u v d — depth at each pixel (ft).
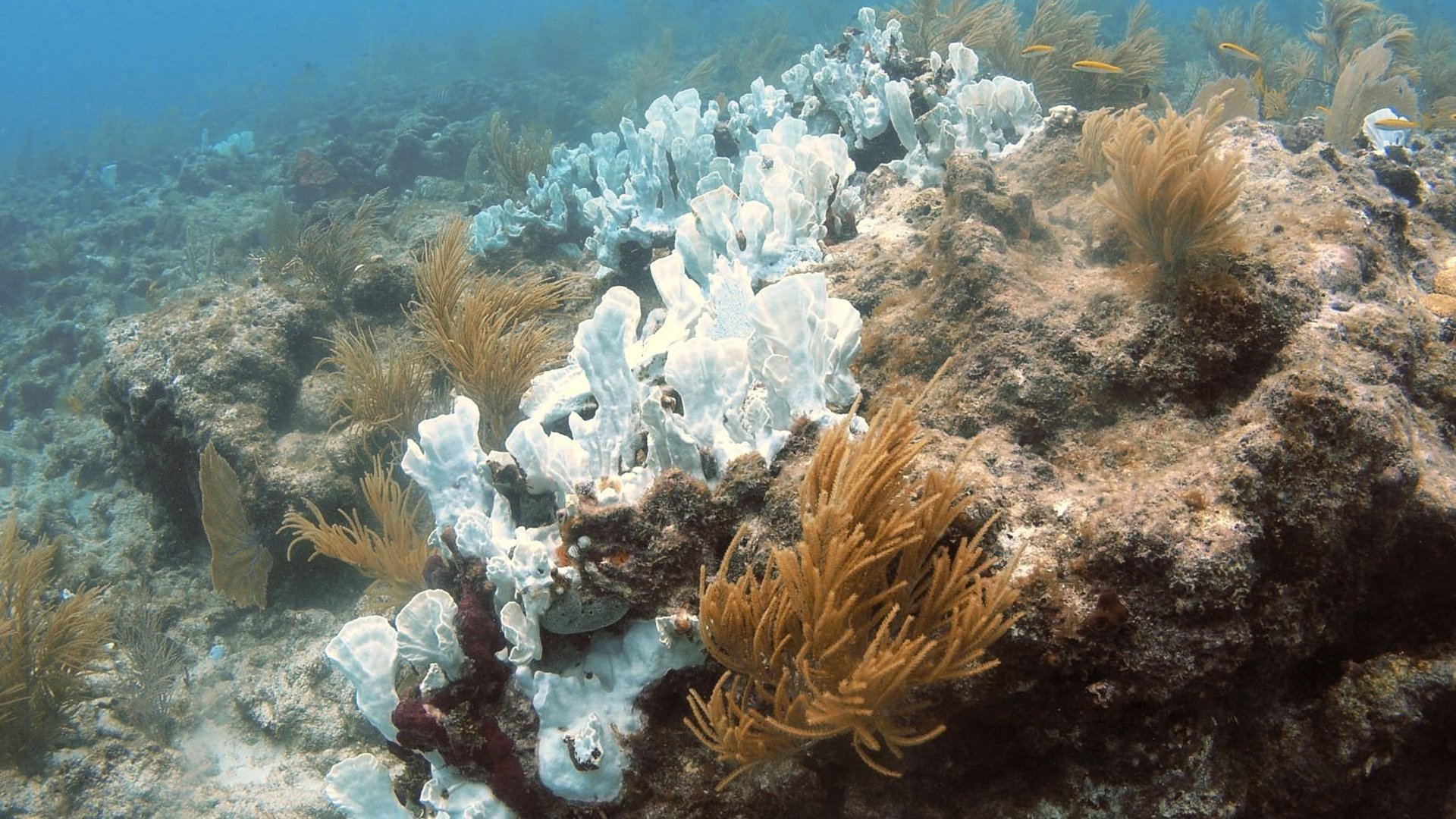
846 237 16.51
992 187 12.28
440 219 29.71
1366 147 19.15
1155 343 9.23
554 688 8.86
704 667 8.89
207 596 20.80
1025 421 9.62
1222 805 8.05
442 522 10.64
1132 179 9.93
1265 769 8.47
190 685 18.11
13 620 16.92
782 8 82.28
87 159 91.09
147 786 16.12
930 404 10.36
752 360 10.00
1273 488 7.57
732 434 9.29
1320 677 8.80
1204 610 7.02
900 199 16.75
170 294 43.16
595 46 94.17
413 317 19.81
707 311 12.14
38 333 44.83
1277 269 9.39
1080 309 9.96
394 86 100.01
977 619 6.69
